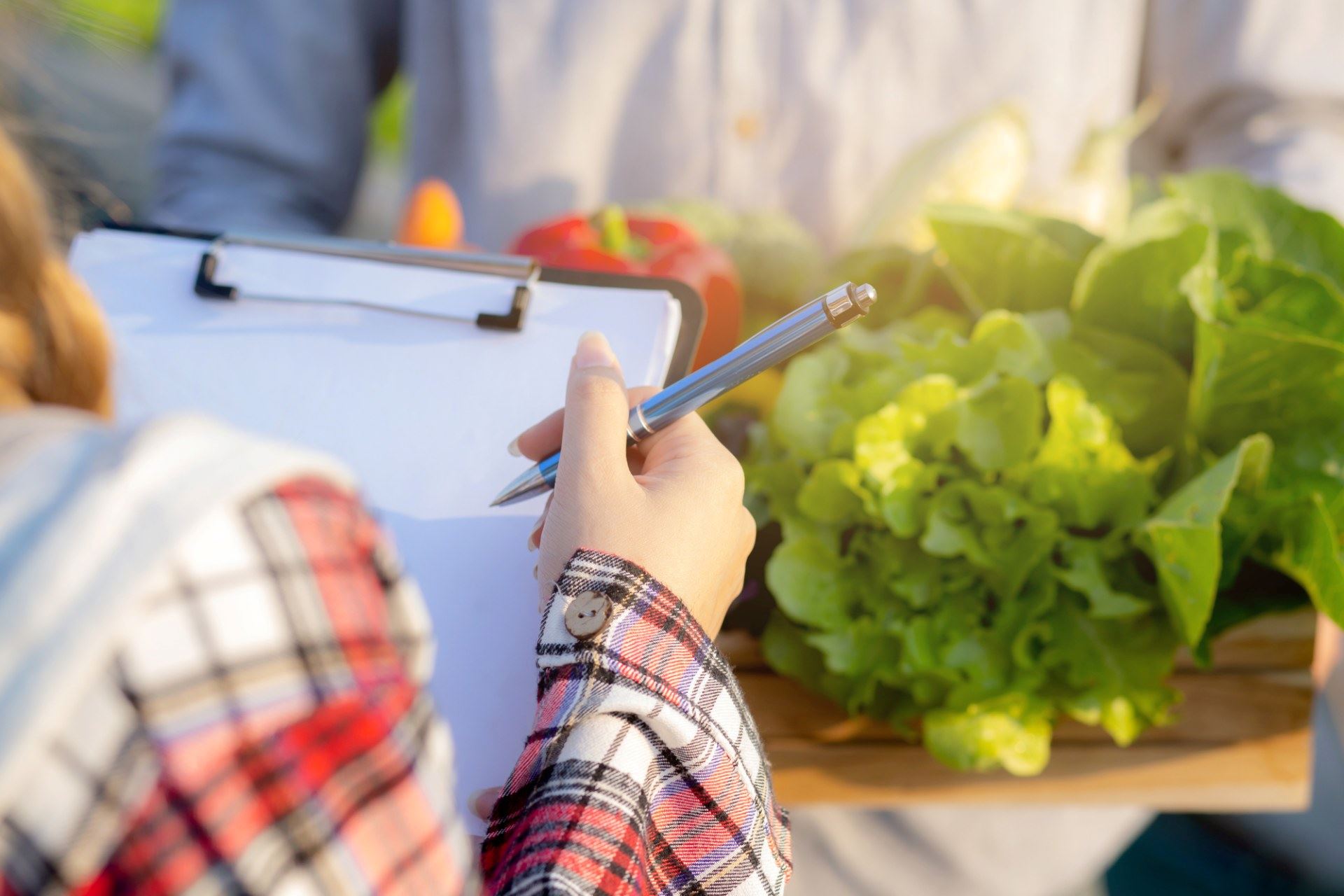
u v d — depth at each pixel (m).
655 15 1.24
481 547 0.59
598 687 0.42
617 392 0.50
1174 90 1.40
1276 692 0.79
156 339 0.65
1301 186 1.22
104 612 0.24
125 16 2.96
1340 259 0.84
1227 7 1.32
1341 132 1.33
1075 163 1.14
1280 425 0.75
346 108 1.42
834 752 0.79
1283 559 0.74
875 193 1.12
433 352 0.64
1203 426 0.77
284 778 0.27
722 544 0.48
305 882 0.27
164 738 0.25
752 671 0.80
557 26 1.26
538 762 0.41
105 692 0.25
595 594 0.44
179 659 0.26
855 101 1.27
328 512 0.30
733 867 0.44
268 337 0.65
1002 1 1.24
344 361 0.64
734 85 1.27
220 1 1.35
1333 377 0.72
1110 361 0.80
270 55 1.36
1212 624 0.76
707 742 0.43
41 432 0.28
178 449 0.27
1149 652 0.74
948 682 0.75
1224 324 0.76
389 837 0.29
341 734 0.29
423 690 0.33
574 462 0.49
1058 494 0.73
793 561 0.76
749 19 1.25
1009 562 0.73
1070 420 0.73
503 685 0.56
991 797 0.79
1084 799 0.79
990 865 1.28
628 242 1.02
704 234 1.08
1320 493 0.74
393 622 0.32
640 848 0.41
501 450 0.61
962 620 0.74
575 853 0.39
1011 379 0.74
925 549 0.74
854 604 0.77
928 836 1.26
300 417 0.63
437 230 1.00
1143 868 1.78
